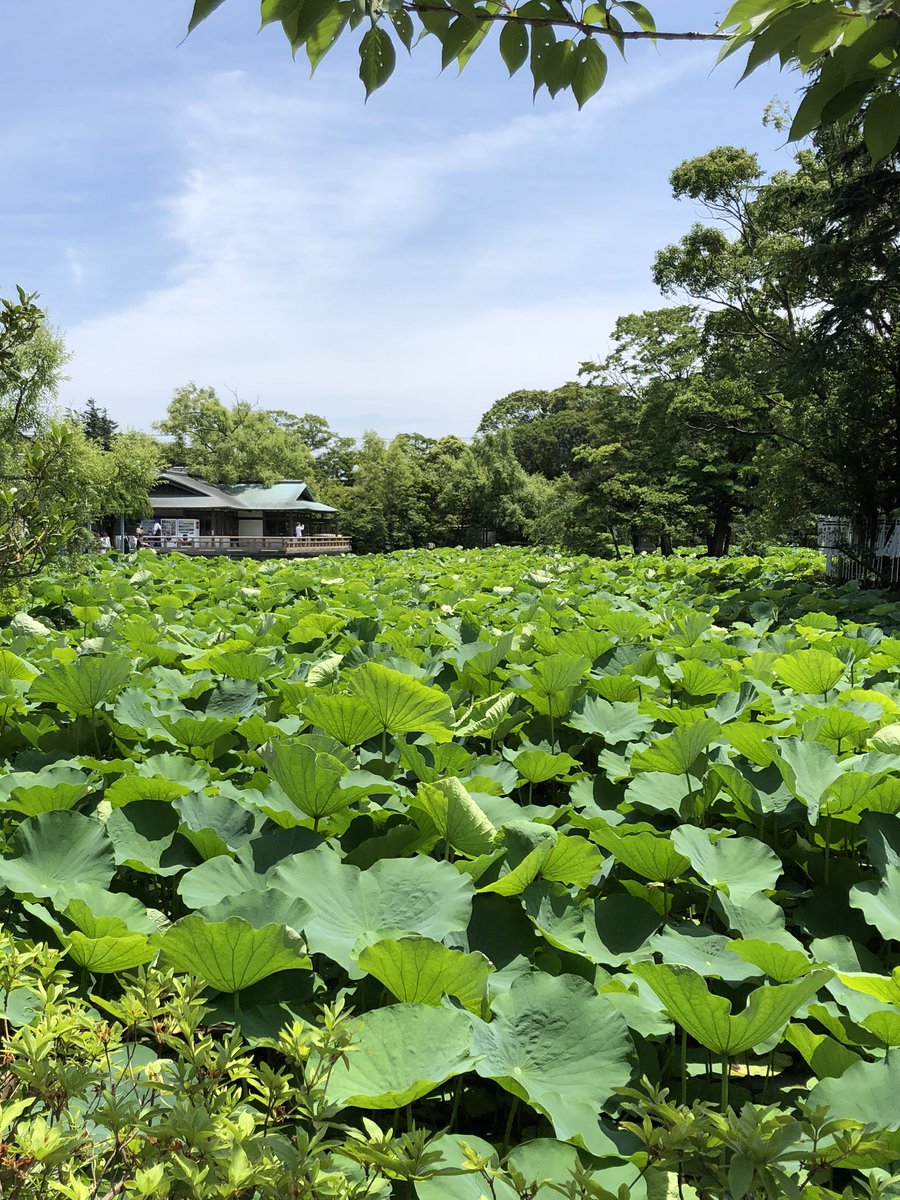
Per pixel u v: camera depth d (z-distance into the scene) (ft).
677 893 9.28
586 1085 5.90
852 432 61.98
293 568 49.73
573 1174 4.35
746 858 9.09
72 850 8.43
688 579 48.98
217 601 32.89
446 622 21.84
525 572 43.32
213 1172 4.04
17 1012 6.17
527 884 8.05
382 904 7.61
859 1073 5.59
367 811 9.21
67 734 12.62
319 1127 4.47
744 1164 4.08
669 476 103.04
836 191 54.90
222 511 192.03
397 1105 5.16
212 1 4.31
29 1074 4.65
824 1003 6.76
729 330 82.02
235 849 8.95
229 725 12.14
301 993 6.91
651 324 94.58
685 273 80.69
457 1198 4.86
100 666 12.29
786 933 7.96
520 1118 6.82
